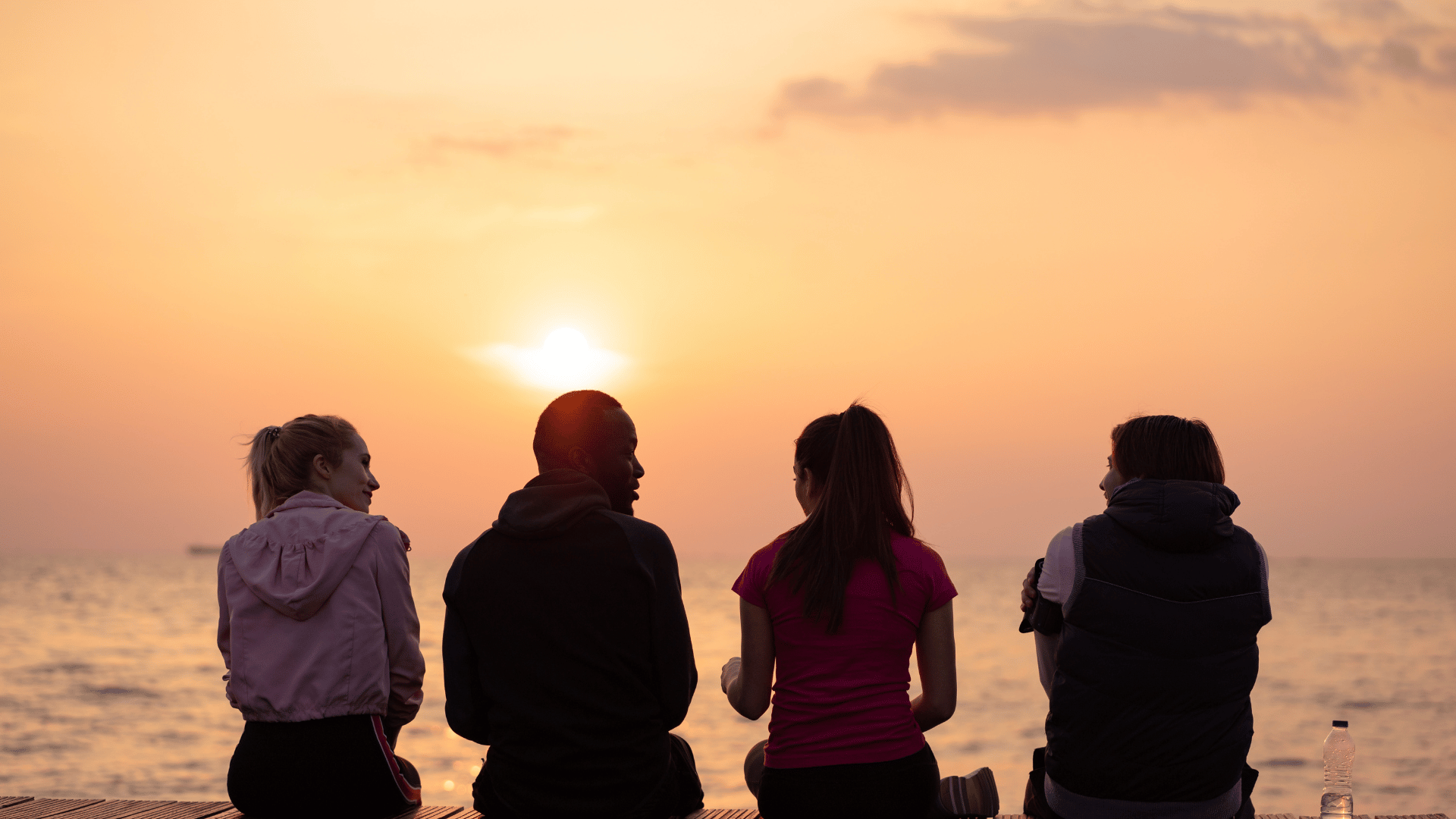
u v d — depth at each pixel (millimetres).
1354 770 20156
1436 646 48344
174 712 24547
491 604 2846
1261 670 39031
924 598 2875
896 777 2795
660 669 2889
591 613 2824
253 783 3115
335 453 3434
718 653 46719
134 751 19625
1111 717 2789
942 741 24672
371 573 3225
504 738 2840
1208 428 2982
